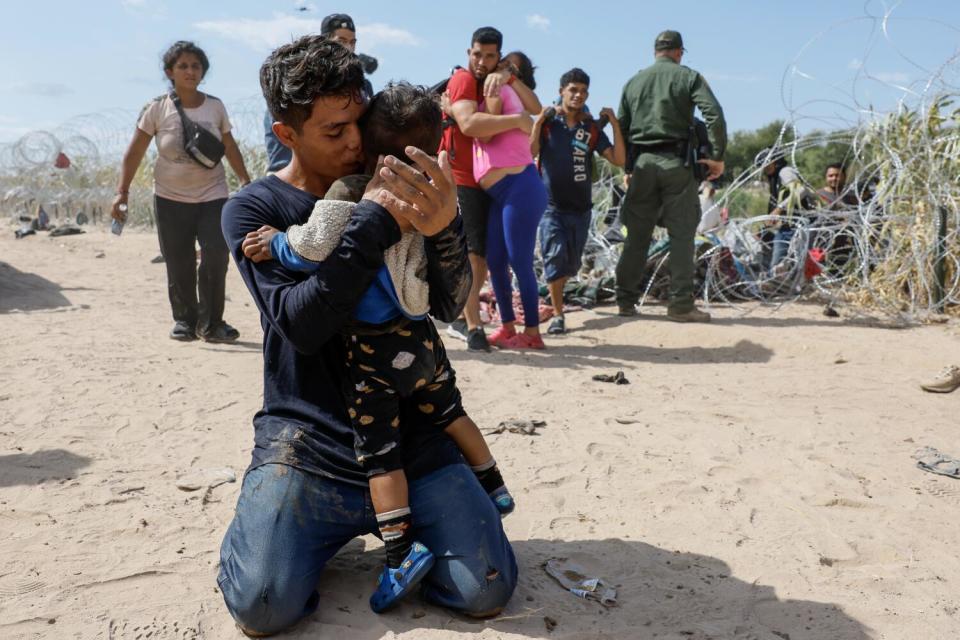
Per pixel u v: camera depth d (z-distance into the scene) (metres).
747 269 8.78
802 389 5.43
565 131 6.84
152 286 8.99
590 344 6.80
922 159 8.19
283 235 2.46
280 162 6.07
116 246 12.01
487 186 5.89
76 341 6.12
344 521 2.59
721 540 3.25
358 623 2.59
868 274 8.46
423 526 2.63
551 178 6.83
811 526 3.38
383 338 2.51
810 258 8.66
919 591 2.91
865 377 5.75
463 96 5.75
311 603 2.64
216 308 6.23
